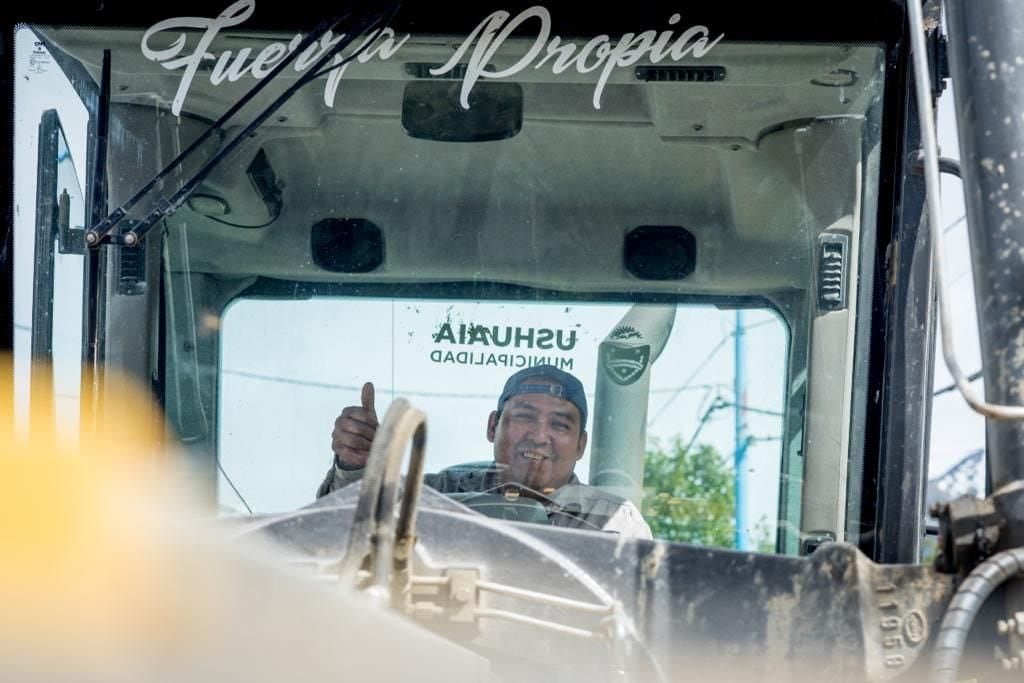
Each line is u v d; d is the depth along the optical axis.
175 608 2.23
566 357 4.32
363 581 2.66
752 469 4.22
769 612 2.91
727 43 4.14
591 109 4.23
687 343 4.30
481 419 4.31
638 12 4.16
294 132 4.29
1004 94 3.02
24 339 4.25
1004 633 2.77
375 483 2.61
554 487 4.24
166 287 4.29
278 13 4.20
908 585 2.88
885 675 2.83
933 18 3.97
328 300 4.35
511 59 4.22
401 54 4.21
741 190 4.27
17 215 4.25
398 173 4.32
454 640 2.89
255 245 4.34
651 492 4.25
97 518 2.33
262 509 4.29
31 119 4.25
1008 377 2.92
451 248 4.36
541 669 2.92
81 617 2.15
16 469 2.59
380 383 4.33
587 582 2.97
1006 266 2.96
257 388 4.32
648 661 2.91
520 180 4.34
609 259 4.34
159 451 4.27
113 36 4.21
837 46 4.08
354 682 2.36
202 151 4.29
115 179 4.27
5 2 4.19
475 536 3.03
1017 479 2.86
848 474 4.13
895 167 4.07
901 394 4.04
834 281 4.19
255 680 2.23
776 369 4.25
